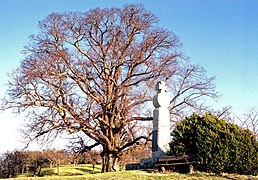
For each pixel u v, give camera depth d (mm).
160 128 20406
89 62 32438
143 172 16875
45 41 31812
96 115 31031
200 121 17812
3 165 53594
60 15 33000
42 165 53094
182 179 15062
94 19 33469
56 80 30406
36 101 30109
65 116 30422
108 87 32688
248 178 15672
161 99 21047
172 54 34375
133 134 33469
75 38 33156
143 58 33562
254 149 16828
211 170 16234
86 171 52219
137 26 33500
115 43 33219
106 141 31594
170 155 17859
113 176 15820
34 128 30875
